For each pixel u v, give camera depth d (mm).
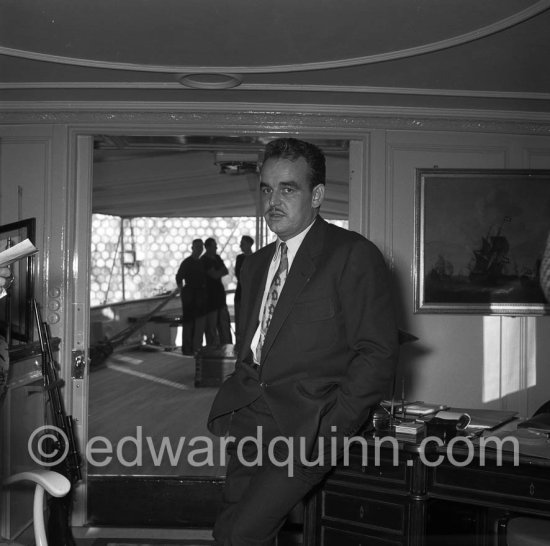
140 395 9109
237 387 2760
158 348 12812
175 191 10797
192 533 4695
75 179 4965
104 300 12602
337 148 5383
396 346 2590
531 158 5098
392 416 3219
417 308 5070
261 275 2869
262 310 2803
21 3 3193
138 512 4840
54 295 4910
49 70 4199
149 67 4086
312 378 2613
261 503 2576
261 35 3582
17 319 4738
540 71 4164
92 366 10898
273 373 2641
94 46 3752
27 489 4496
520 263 5055
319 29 3498
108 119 4926
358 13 3291
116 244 12664
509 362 5078
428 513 3080
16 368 4293
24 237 4777
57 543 4109
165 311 12844
